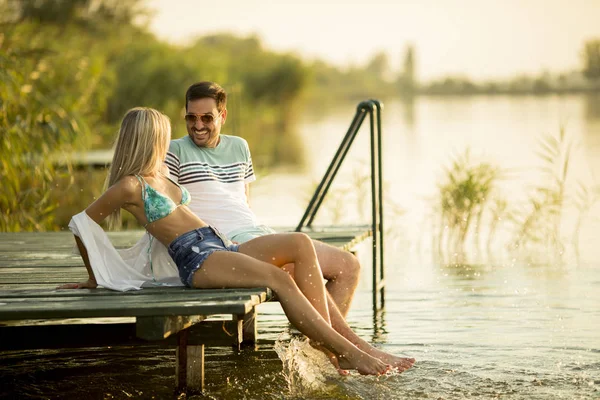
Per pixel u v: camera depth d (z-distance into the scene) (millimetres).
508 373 6938
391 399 6340
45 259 8703
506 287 10359
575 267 11516
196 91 7340
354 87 133750
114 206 6473
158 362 7566
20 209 13555
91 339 6324
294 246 6566
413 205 18469
